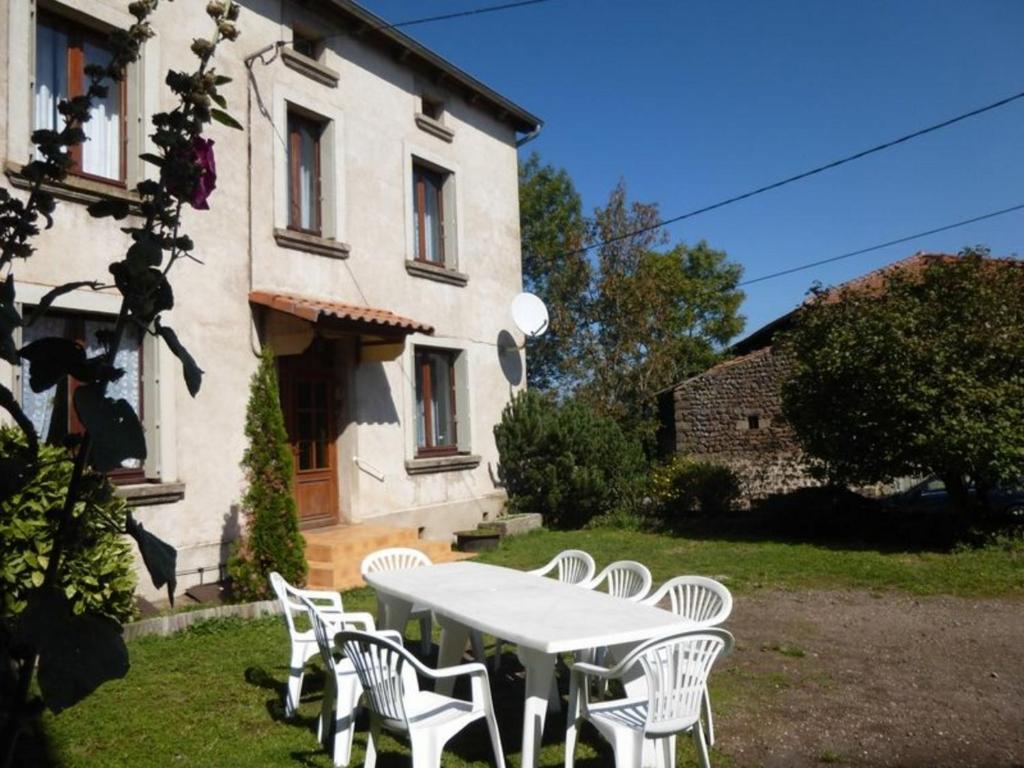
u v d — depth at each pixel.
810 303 12.95
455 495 12.76
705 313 30.89
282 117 10.07
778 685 5.64
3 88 7.17
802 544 12.16
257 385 8.59
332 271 10.68
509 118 14.65
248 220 9.51
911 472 11.68
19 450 2.19
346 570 9.29
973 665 6.14
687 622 4.29
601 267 22.80
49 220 2.11
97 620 1.72
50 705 1.59
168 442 8.32
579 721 4.94
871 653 6.48
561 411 14.62
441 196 13.28
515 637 3.98
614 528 14.22
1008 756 4.41
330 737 4.69
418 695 4.24
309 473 10.52
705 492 14.74
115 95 8.20
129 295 1.89
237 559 8.20
